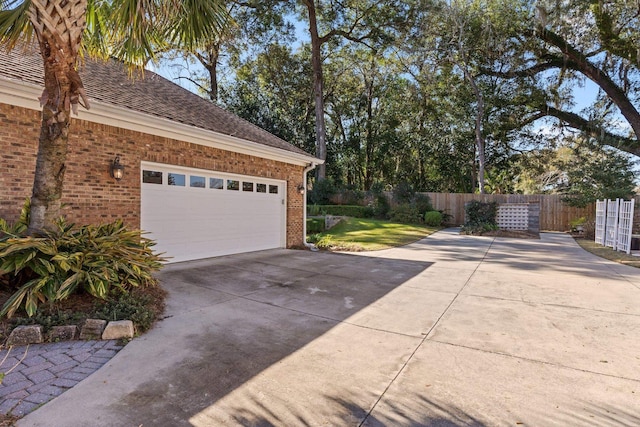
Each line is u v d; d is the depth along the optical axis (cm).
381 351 374
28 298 394
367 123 3139
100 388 290
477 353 371
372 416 259
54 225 469
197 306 520
